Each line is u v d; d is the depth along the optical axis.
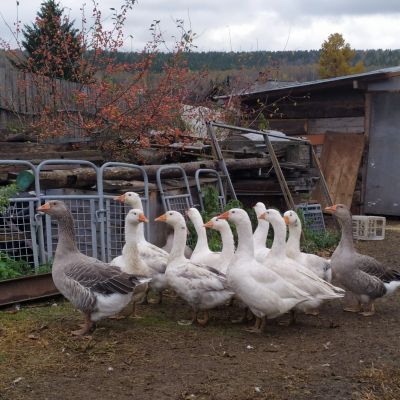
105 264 3.23
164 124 6.46
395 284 3.68
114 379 2.60
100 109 6.08
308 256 3.96
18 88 6.72
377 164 8.05
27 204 4.20
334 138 8.00
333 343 3.13
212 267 3.61
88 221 4.43
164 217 3.48
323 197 7.73
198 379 2.61
